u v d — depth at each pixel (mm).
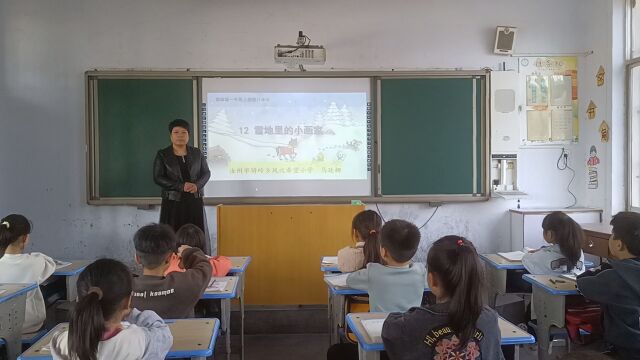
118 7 4473
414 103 4602
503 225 4684
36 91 4457
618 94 4363
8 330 2059
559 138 4676
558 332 2311
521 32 4656
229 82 4520
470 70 4582
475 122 4629
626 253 2008
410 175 4617
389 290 1938
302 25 4551
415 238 1943
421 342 1304
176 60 4500
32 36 4441
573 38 4672
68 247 4500
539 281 2357
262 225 3857
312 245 3871
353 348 2086
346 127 4586
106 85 4457
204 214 3908
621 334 2006
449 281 1322
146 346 1305
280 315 3756
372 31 4586
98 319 1218
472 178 4637
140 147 4480
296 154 4574
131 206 4512
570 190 4695
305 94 4559
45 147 4469
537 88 4660
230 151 4539
